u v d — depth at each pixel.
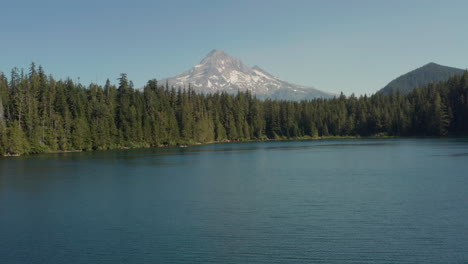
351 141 190.88
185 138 177.38
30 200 43.84
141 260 25.05
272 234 29.67
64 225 33.06
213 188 50.00
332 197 42.75
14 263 25.05
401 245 26.78
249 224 32.44
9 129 119.56
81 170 73.75
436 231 29.62
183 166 79.50
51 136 132.88
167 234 30.09
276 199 42.22
